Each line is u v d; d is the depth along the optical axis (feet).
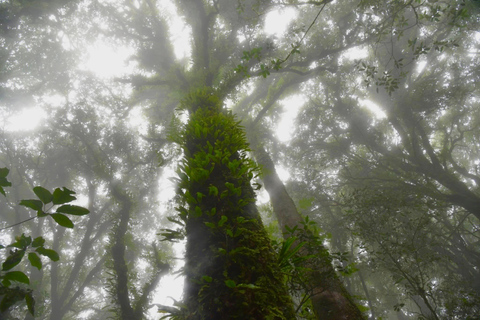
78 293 63.21
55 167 68.85
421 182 55.88
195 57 41.16
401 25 23.73
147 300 34.17
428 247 49.60
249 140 45.62
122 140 55.83
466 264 55.21
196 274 7.73
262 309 6.75
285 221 31.78
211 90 32.17
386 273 65.36
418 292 27.76
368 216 37.47
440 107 56.65
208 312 6.79
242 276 7.33
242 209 9.25
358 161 61.16
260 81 65.05
